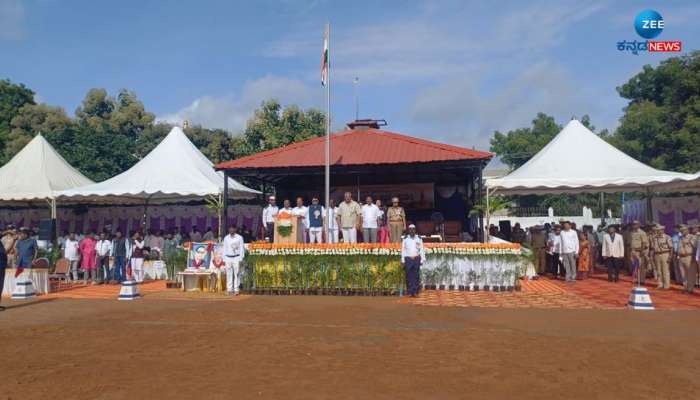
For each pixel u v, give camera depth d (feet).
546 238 67.67
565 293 47.29
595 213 142.31
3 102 139.33
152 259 68.13
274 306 40.55
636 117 121.39
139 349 24.85
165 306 41.27
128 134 174.09
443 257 50.70
